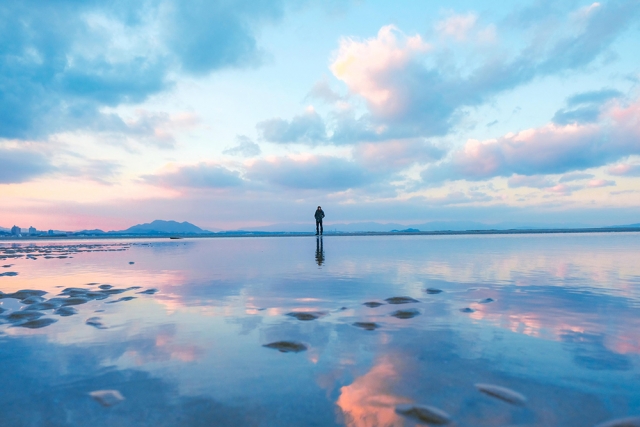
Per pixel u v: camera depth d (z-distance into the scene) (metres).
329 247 15.87
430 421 1.67
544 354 2.51
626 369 2.25
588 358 2.43
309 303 4.23
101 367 2.37
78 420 1.72
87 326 3.33
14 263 9.86
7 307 4.20
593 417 1.70
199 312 3.85
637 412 1.73
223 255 11.76
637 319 3.42
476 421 1.67
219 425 1.67
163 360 2.48
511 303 4.14
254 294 4.82
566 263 8.29
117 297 4.73
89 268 8.32
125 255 12.62
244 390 2.02
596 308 3.88
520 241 19.66
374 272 6.95
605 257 9.74
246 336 3.00
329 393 1.97
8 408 1.84
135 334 3.08
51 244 24.00
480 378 2.13
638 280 5.81
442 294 4.71
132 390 2.03
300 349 2.67
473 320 3.42
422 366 2.32
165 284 5.75
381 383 2.08
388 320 3.46
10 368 2.35
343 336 2.97
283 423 1.67
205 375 2.22
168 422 1.70
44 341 2.91
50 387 2.07
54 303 4.34
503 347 2.66
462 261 8.88
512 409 1.77
